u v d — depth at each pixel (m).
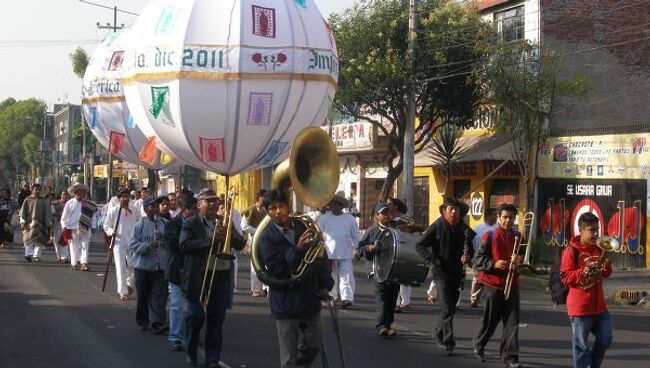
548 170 24.59
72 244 19.73
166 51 11.71
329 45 12.46
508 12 27.03
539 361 9.87
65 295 15.02
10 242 26.97
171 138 12.16
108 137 17.31
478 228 13.92
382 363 9.67
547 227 24.55
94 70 17.27
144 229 11.45
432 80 25.09
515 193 26.17
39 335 11.02
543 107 24.88
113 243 14.57
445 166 26.66
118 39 17.31
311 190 7.33
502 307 9.45
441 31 25.23
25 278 17.61
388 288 11.38
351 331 11.98
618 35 26.25
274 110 11.78
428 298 15.45
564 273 8.20
